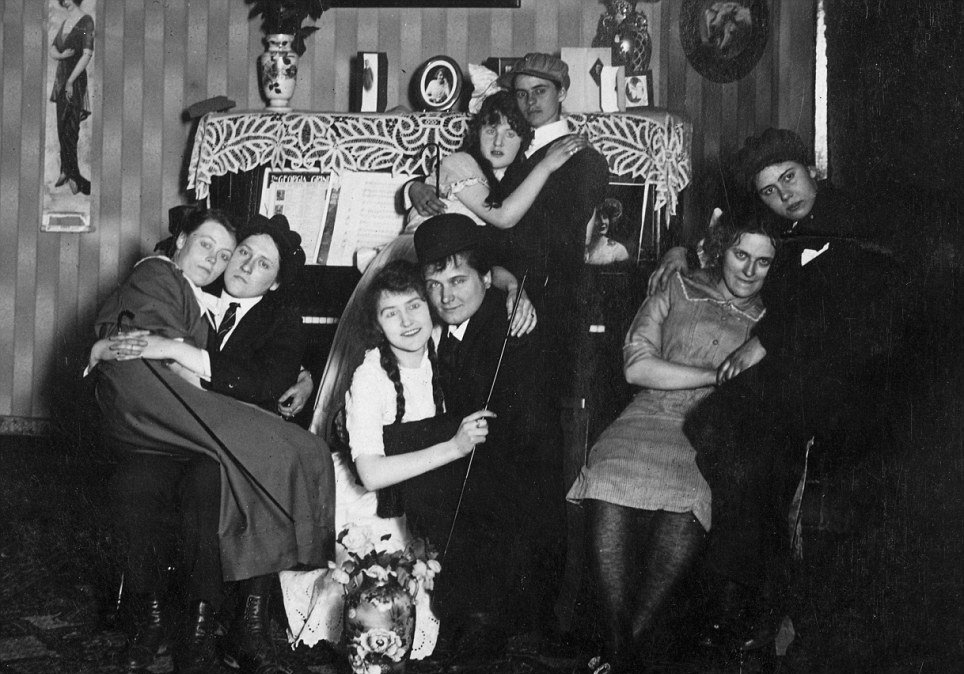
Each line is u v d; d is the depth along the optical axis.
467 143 3.69
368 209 3.71
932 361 2.78
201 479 2.60
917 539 2.72
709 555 2.71
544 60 3.55
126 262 5.41
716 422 2.81
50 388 5.30
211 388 2.76
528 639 2.79
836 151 3.46
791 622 2.69
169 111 5.38
